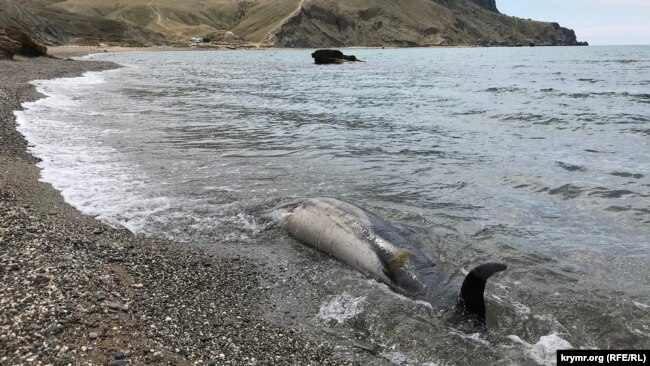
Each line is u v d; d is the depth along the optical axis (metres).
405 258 7.09
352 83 40.53
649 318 5.83
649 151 13.86
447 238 8.20
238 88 35.34
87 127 17.52
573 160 13.05
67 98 24.70
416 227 8.68
